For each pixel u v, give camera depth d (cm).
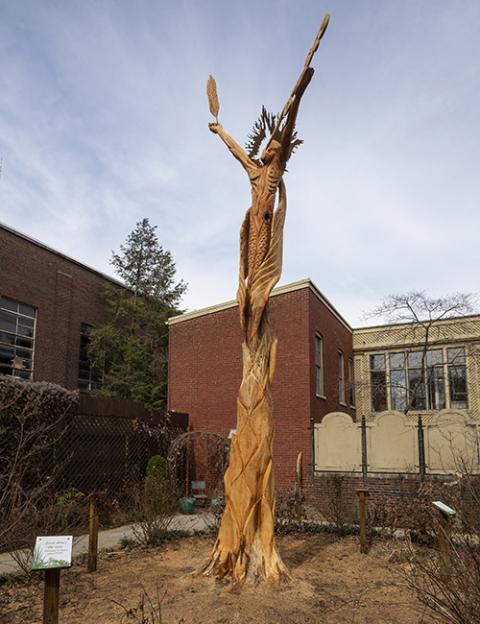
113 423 1212
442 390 1961
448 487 792
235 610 428
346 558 670
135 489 1009
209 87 667
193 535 864
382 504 934
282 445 1459
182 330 1748
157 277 2903
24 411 815
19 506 615
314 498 1289
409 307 1792
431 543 693
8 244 2009
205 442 1583
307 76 535
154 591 510
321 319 1662
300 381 1482
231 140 640
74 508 802
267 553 519
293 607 442
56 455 987
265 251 589
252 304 573
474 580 305
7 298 1998
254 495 528
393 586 524
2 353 1959
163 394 2630
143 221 3016
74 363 2320
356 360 2139
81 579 584
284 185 614
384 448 1230
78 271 2402
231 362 1630
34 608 488
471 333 1942
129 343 2578
